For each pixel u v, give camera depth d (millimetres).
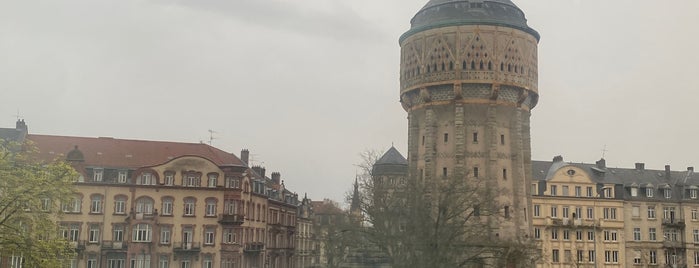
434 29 71562
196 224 78000
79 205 75500
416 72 72562
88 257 74688
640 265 92375
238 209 79438
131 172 78562
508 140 69875
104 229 75625
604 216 92750
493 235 63656
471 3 71688
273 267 98250
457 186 60844
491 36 70000
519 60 70688
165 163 78625
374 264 77438
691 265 94188
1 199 42688
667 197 96250
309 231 122812
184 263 77188
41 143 81000
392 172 103062
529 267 66625
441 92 70812
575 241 91125
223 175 79875
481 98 69562
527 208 70500
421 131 72500
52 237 45438
